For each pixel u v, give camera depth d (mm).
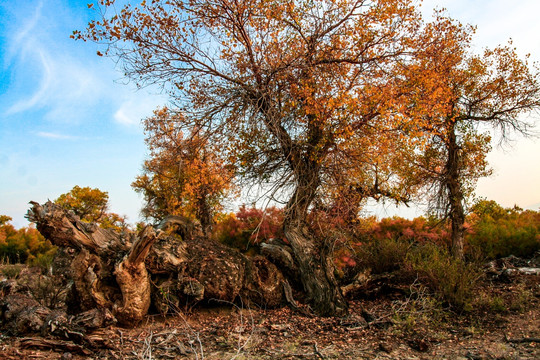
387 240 10953
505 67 13203
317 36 8664
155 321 7281
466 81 12969
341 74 8656
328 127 8328
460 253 12758
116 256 7480
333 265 8703
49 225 7234
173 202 18250
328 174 8883
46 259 14055
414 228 14641
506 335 5887
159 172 16750
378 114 8172
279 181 8602
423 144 8383
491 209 16266
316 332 6699
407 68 8734
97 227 7773
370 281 8977
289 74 8500
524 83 13055
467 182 13547
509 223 14898
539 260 11227
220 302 8031
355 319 7090
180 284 7480
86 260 7223
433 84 8680
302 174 8734
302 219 9078
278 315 7828
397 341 6020
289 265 8750
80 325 5684
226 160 9414
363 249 10367
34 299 7035
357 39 8570
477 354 5195
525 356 4965
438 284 8016
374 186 12531
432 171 13562
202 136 9406
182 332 6629
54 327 5523
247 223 12422
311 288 8266
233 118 8797
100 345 5605
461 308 7336
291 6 8438
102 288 7277
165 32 8273
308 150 8758
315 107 8031
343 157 8727
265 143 9008
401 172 12773
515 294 7891
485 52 13352
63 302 7160
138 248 6535
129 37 7996
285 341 6184
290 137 8789
